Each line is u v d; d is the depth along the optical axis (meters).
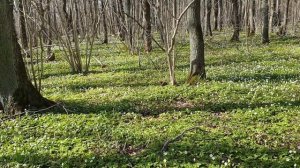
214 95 13.41
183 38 36.22
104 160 8.61
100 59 27.75
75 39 22.05
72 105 13.33
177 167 7.84
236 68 19.28
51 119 11.59
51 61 28.02
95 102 13.66
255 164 7.70
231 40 37.22
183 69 20.06
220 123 10.38
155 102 13.19
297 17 51.94
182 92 14.01
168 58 15.54
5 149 9.56
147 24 29.11
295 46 28.80
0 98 12.58
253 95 12.95
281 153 8.09
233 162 7.90
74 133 10.30
